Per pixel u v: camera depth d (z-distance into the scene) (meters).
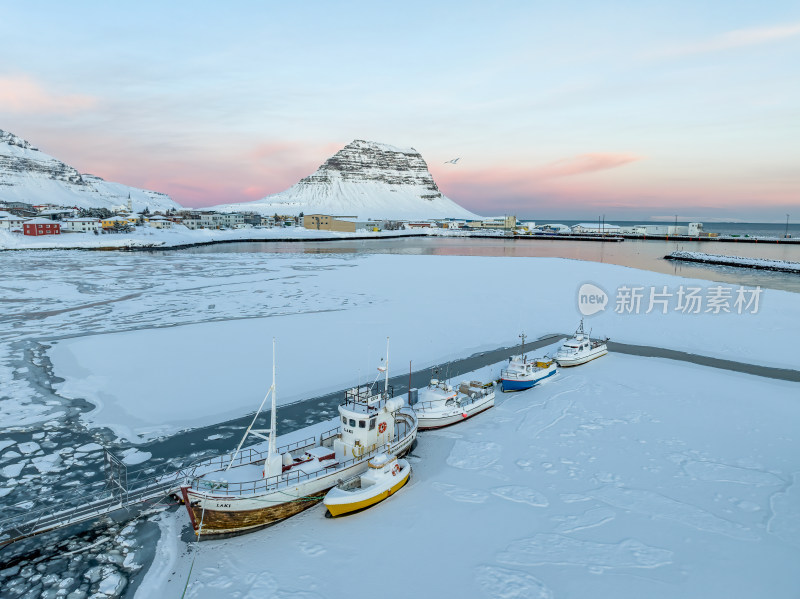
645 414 33.78
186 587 17.98
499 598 17.08
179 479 24.23
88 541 20.81
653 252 173.88
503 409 35.31
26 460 27.05
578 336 48.78
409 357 46.62
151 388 37.75
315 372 41.81
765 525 21.22
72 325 56.84
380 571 18.70
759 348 49.69
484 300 72.62
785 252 178.00
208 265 120.00
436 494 24.17
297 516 22.98
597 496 23.66
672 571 18.36
